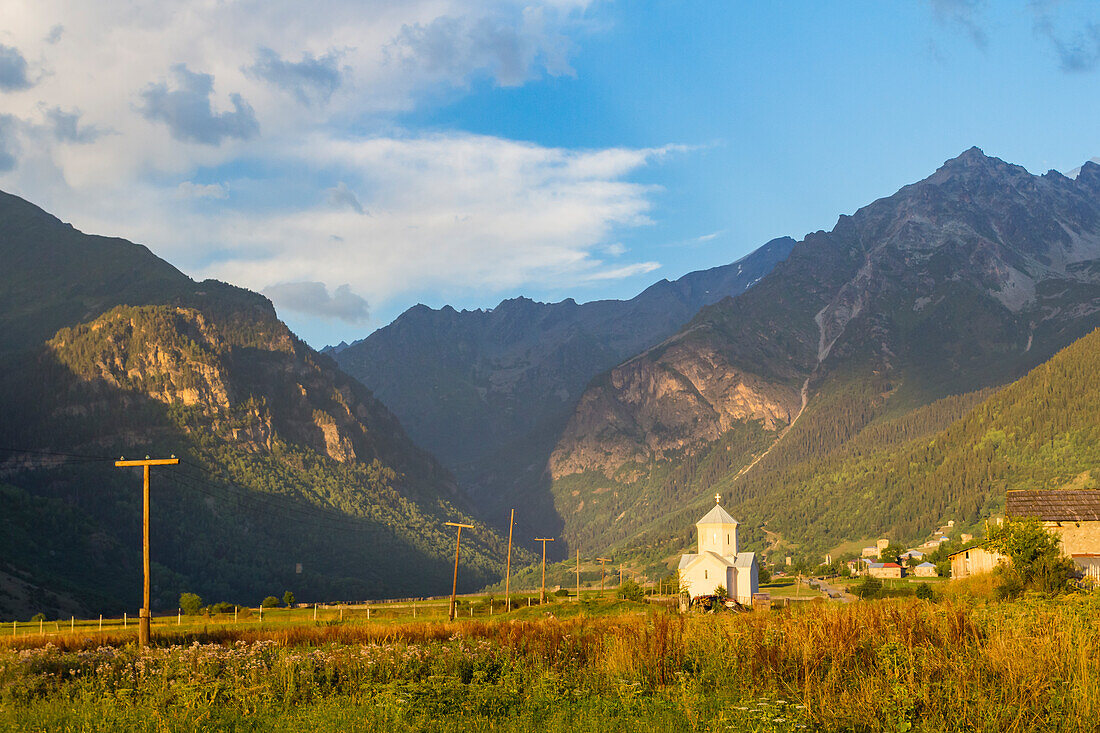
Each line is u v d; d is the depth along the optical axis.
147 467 55.09
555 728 23.42
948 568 173.00
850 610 33.28
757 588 146.00
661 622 34.09
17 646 45.06
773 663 28.75
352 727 24.17
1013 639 26.61
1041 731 21.39
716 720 22.58
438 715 24.83
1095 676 23.72
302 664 33.56
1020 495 84.25
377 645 40.78
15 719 26.66
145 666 34.03
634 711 24.48
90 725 25.50
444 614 123.00
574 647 35.53
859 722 22.28
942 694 23.20
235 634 56.78
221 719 25.56
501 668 32.38
